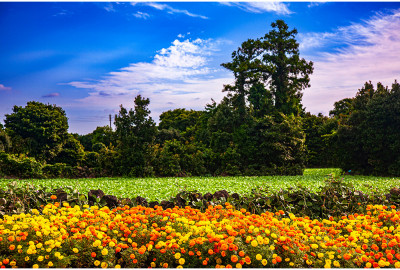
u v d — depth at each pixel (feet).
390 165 72.54
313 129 129.18
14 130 84.17
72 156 86.48
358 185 43.47
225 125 89.76
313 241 13.61
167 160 70.85
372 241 14.40
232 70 113.91
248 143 81.87
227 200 20.58
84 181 49.47
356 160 80.38
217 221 15.85
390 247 13.66
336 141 82.58
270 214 16.70
